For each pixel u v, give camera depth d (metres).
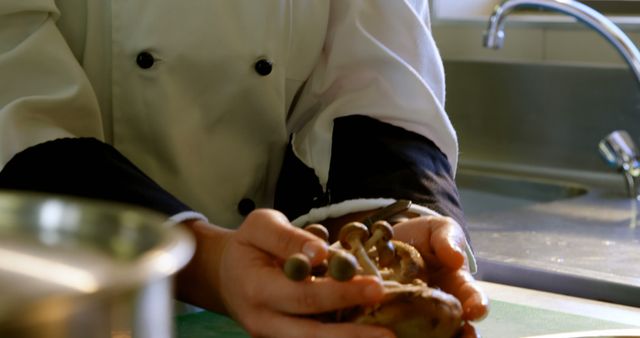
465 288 1.03
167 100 1.43
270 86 1.47
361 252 1.00
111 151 1.27
